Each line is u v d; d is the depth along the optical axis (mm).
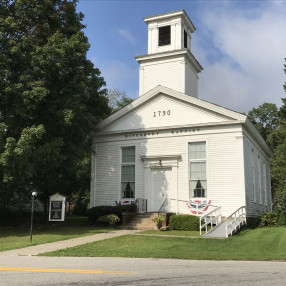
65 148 20906
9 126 19344
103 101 23359
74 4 22484
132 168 23891
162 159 22734
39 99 17547
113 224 20906
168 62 26906
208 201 21156
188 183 21859
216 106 21625
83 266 9719
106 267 9539
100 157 24938
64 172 23859
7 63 17734
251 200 22625
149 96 23562
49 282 7613
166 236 16281
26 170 17266
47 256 11773
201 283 7488
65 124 18609
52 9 20438
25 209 31109
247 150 22516
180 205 21828
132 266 9703
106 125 24844
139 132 23828
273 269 9172
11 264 10102
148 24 28344
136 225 20672
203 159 21812
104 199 24281
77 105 19078
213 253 12070
